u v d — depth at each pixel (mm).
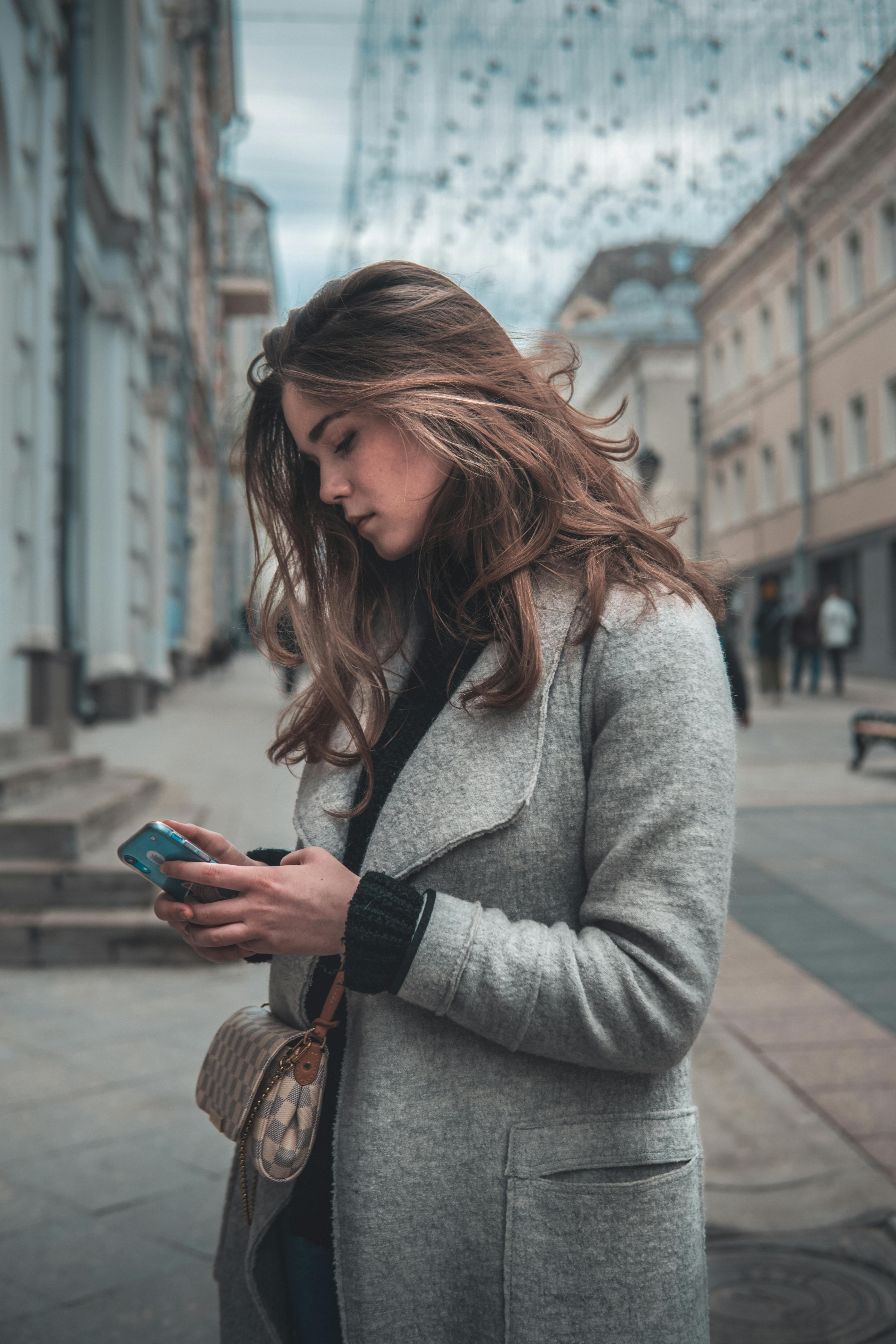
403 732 1087
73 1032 4105
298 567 1273
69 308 11047
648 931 913
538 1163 989
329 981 1143
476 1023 939
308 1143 1073
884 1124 3258
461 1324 999
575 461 1116
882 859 7047
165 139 19281
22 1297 2447
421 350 1057
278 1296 1181
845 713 17562
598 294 30875
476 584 1026
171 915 1003
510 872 998
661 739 953
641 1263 983
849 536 25297
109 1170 3020
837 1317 2391
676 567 1073
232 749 11766
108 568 14523
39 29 8164
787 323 28422
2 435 7414
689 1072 1067
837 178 24344
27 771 5988
